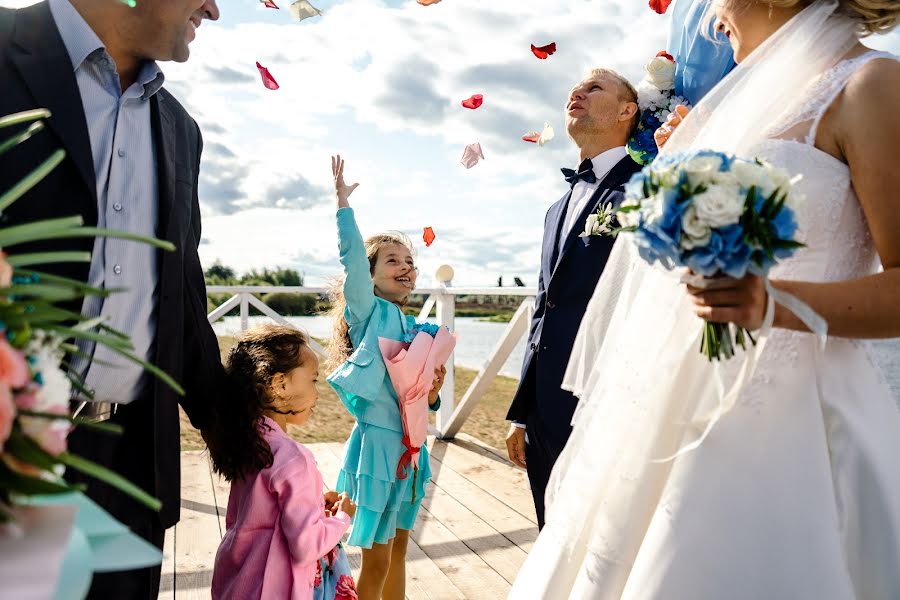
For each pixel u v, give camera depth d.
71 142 1.35
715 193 1.00
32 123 1.33
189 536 3.05
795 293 1.09
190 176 1.67
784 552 1.13
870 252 1.24
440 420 5.04
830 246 1.20
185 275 1.69
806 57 1.25
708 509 1.18
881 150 1.13
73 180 1.37
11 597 0.49
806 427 1.18
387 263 2.67
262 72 2.63
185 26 1.47
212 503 3.48
